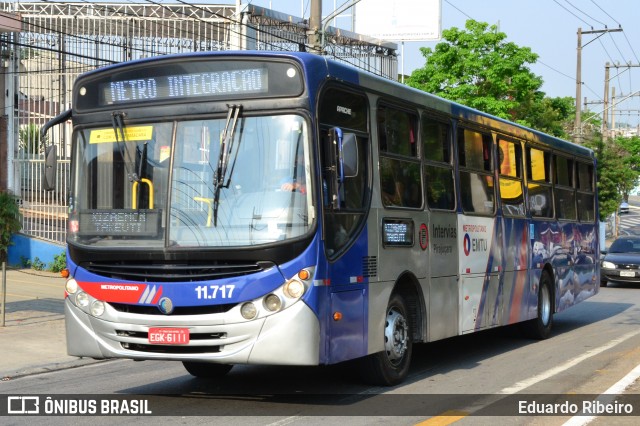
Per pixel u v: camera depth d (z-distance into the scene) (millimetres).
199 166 7941
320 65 8070
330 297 7891
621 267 26734
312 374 10297
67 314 8383
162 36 30203
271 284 7555
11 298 18484
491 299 12125
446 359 11898
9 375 10445
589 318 18234
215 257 7688
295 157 7750
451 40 36250
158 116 8195
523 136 13805
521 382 9859
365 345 8633
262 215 7688
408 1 35688
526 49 35719
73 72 26922
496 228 12375
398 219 9406
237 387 9430
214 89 8062
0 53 25516
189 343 7711
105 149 8398
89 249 8203
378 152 9086
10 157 25500
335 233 8062
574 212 16609
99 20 29344
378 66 38438
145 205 8047
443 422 7613
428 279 10109
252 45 31703
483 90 36125
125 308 8023
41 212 25281
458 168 11180
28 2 30312
